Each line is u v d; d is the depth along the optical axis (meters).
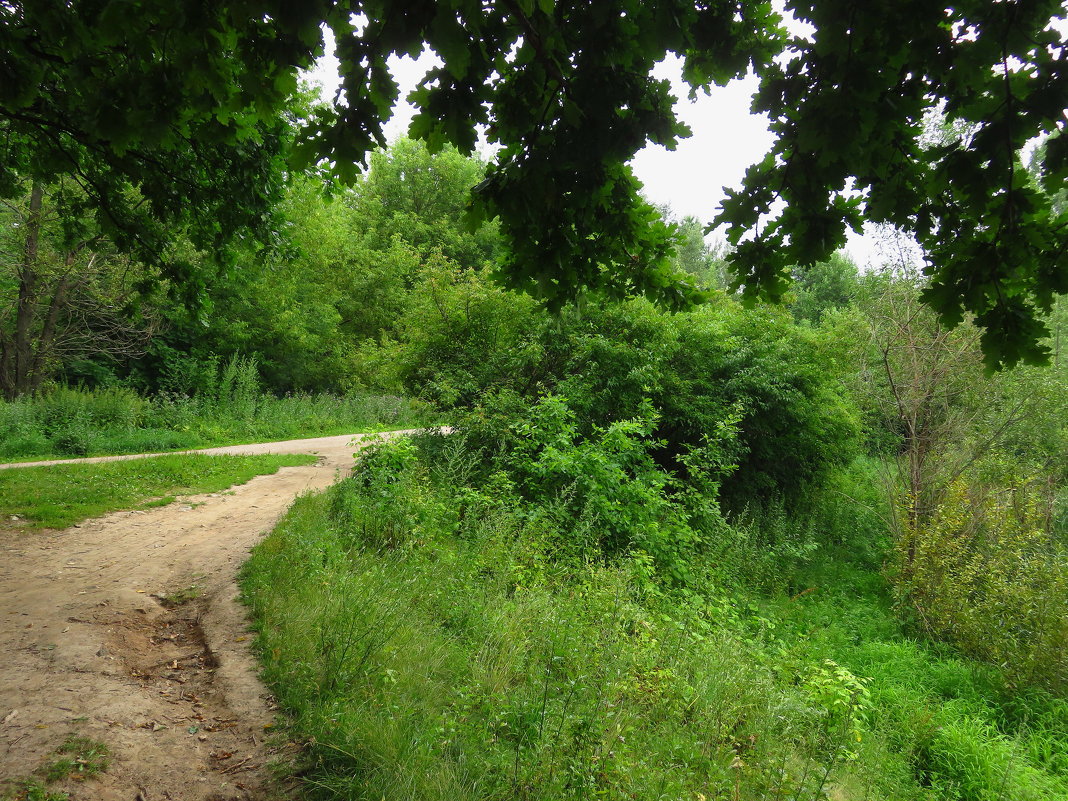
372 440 9.42
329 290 31.88
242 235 8.28
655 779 3.58
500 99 2.96
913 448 11.01
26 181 17.48
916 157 2.77
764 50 2.68
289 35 2.53
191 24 2.39
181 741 3.63
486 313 12.02
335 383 31.97
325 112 2.71
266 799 3.19
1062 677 7.48
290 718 3.83
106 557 7.00
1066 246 2.60
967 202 2.65
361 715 3.71
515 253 3.75
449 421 11.09
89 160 7.79
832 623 9.34
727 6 2.63
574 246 3.83
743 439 12.94
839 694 5.19
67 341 21.69
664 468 13.34
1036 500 10.08
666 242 4.12
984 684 7.71
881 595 11.03
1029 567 8.73
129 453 15.73
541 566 6.87
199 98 2.76
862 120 2.46
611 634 5.03
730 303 15.36
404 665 4.36
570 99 2.86
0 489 9.25
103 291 20.48
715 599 8.23
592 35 2.65
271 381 29.53
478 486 9.52
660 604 7.49
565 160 3.08
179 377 23.92
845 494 15.15
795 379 13.63
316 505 8.44
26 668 4.23
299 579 5.72
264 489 11.73
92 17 3.21
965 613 8.72
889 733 5.94
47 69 5.25
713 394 13.11
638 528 8.79
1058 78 2.24
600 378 11.32
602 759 3.55
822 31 2.35
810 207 2.95
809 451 14.75
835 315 16.17
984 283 2.77
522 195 3.16
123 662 4.52
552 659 4.40
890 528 11.82
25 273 19.14
